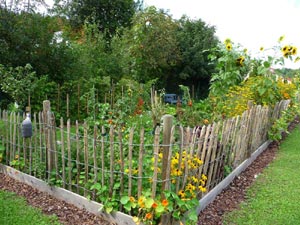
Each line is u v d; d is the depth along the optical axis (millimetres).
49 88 8469
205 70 18875
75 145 3566
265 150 6141
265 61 6422
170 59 16031
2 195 3557
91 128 4719
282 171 4773
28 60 8508
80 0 18594
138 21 14109
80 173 3383
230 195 3811
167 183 2730
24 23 8406
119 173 2994
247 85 6516
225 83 6715
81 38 13594
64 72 9375
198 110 5957
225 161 4051
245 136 4734
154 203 2652
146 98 8273
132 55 13883
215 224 3061
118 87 9789
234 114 5434
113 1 18922
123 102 6258
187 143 2984
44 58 8797
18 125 4031
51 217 3072
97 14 18766
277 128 6500
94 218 3084
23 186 3857
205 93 19578
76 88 9062
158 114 5371
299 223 3115
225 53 6766
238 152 4512
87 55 10969
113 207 2980
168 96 13906
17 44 8328
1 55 8039
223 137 3844
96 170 3141
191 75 19125
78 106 8484
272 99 6418
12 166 4188
